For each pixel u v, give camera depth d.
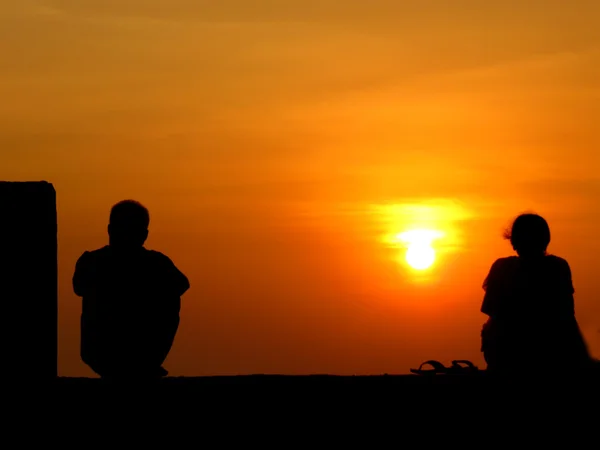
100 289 13.22
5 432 11.25
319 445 11.44
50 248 11.51
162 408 11.41
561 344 13.78
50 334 11.49
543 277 13.92
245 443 11.41
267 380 11.76
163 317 13.32
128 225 13.29
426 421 11.55
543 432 11.59
